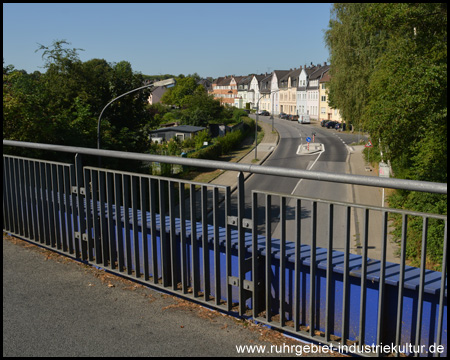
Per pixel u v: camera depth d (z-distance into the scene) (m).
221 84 184.00
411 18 18.50
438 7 18.66
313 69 122.12
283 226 2.71
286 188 39.47
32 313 3.20
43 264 4.06
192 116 88.31
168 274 3.59
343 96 34.81
